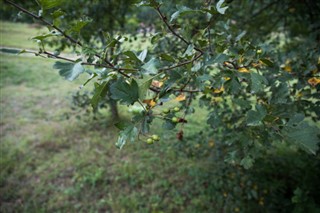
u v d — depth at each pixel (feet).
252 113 3.01
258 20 12.94
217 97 5.79
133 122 3.01
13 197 12.54
